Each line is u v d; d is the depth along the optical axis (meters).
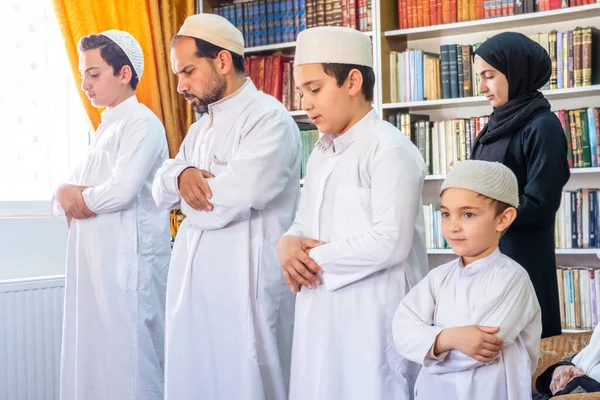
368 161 2.16
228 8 4.32
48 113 4.24
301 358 2.20
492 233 1.84
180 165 2.61
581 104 3.75
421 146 3.89
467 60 3.79
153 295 3.13
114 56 3.12
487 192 1.81
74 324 3.11
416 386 1.93
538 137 2.41
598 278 3.51
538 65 2.53
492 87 2.55
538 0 3.64
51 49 4.25
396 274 2.14
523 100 2.52
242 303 2.55
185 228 2.70
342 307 2.15
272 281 2.60
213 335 2.59
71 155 4.29
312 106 2.18
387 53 3.98
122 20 4.06
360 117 2.21
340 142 2.21
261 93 2.76
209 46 2.62
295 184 2.73
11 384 3.63
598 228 3.53
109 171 3.12
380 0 3.90
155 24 4.11
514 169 2.48
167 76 4.16
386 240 2.05
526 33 3.85
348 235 2.16
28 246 3.93
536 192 2.36
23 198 4.12
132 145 3.03
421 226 2.27
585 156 3.55
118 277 3.02
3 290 3.61
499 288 1.80
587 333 2.36
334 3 4.05
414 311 1.94
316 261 2.14
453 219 1.85
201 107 2.72
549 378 2.09
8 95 4.08
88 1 3.95
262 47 4.24
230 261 2.57
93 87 3.14
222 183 2.50
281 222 2.64
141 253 3.08
